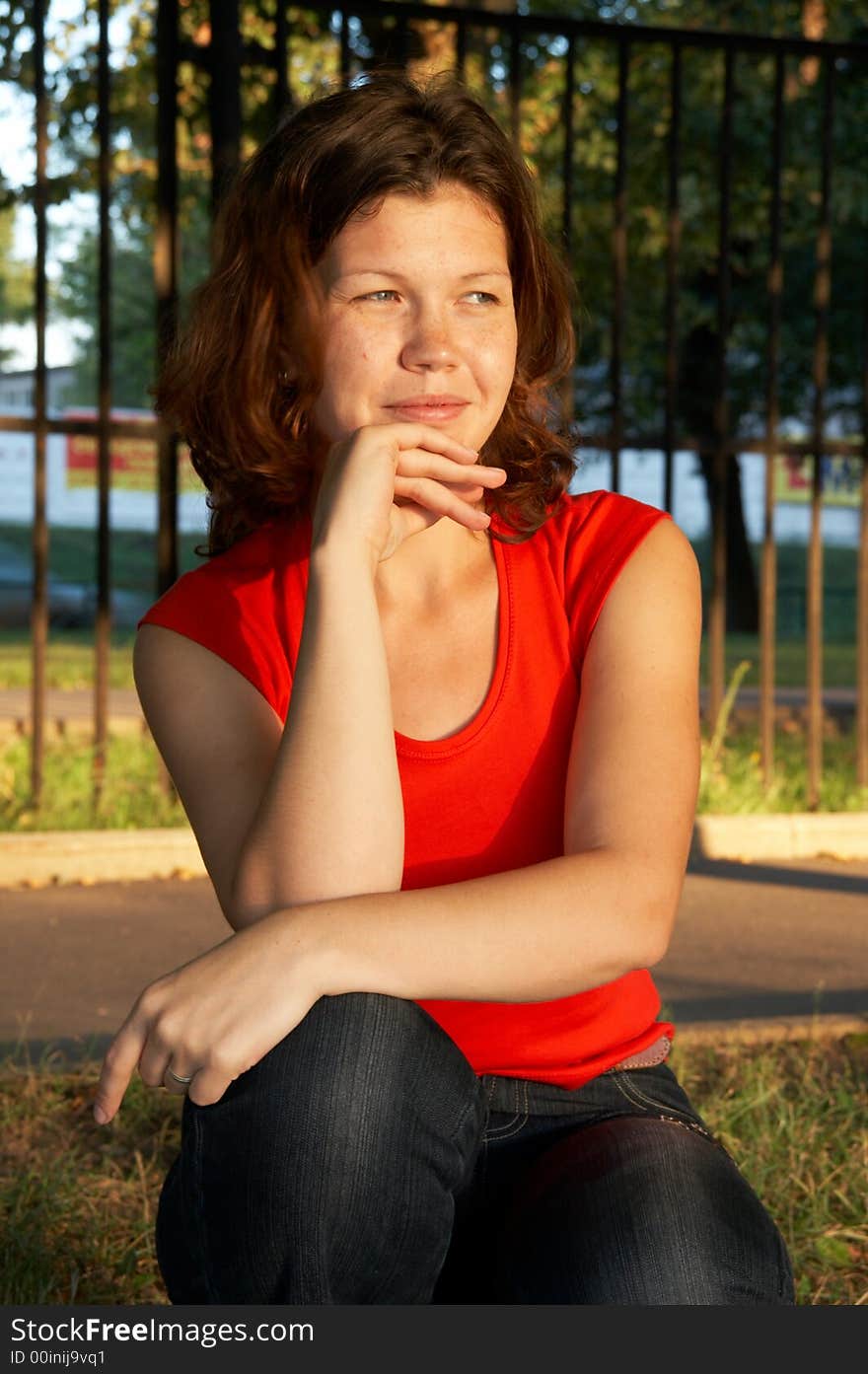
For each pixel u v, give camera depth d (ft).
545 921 4.24
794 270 49.88
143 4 25.14
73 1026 10.77
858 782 18.72
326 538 4.54
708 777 18.48
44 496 16.34
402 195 4.73
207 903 14.73
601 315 40.96
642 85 35.17
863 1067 10.11
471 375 4.85
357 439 4.65
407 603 4.98
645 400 51.08
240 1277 4.00
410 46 23.09
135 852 15.74
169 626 5.16
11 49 23.80
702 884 15.85
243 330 5.21
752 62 36.14
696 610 5.07
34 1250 7.11
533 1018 4.77
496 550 5.06
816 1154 8.37
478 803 4.83
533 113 29.58
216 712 5.05
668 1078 5.04
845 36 34.63
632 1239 4.13
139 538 101.91
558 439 5.34
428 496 4.72
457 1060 4.23
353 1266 3.98
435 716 4.92
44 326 16.14
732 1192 4.38
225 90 16.43
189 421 5.40
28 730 21.48
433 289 4.76
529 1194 4.47
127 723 22.53
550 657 4.93
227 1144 3.99
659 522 5.15
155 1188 8.07
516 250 5.15
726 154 17.57
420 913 4.17
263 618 5.16
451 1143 4.16
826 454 18.20
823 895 15.44
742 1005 11.38
